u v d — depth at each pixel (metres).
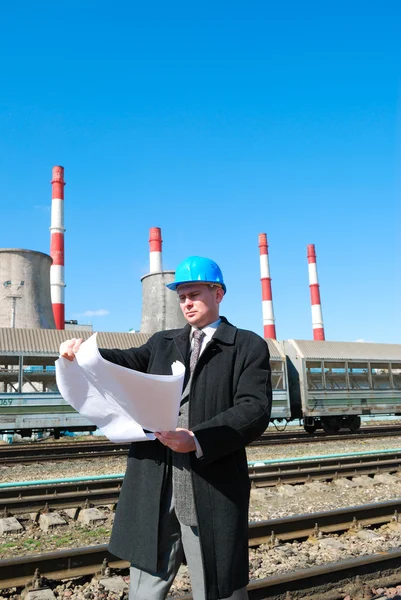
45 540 5.40
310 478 8.80
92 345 1.75
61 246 46.66
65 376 1.82
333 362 19.67
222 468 2.06
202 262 2.34
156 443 2.19
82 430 15.65
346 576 4.07
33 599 3.71
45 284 40.75
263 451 13.27
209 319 2.33
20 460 11.34
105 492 6.95
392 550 4.67
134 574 2.17
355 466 9.47
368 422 28.59
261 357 2.18
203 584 2.04
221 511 2.01
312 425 19.64
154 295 43.72
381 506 6.00
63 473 10.12
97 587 4.01
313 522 5.52
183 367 1.83
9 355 14.66
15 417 14.41
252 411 2.00
